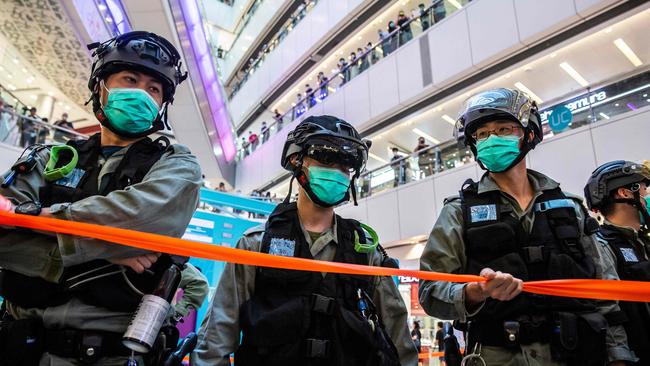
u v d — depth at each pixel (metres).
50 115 11.45
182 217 1.30
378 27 13.81
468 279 1.29
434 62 10.06
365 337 1.32
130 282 1.19
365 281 1.47
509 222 1.60
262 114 20.27
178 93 11.29
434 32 10.27
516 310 1.44
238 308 1.42
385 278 1.58
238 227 4.42
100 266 1.18
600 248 1.71
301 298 1.36
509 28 8.56
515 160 1.66
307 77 17.05
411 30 11.11
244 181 17.92
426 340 8.48
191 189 1.35
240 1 24.05
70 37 8.34
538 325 1.42
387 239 9.49
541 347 1.41
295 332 1.29
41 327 1.11
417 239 9.05
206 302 3.88
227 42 25.31
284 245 1.47
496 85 9.42
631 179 2.12
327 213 1.61
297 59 16.41
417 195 8.96
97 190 1.29
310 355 1.26
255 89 19.77
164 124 1.59
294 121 15.05
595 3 7.23
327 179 1.49
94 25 7.96
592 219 1.63
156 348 1.23
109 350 1.12
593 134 6.13
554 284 1.32
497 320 1.48
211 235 4.20
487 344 1.48
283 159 1.67
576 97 6.48
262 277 1.41
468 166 7.97
